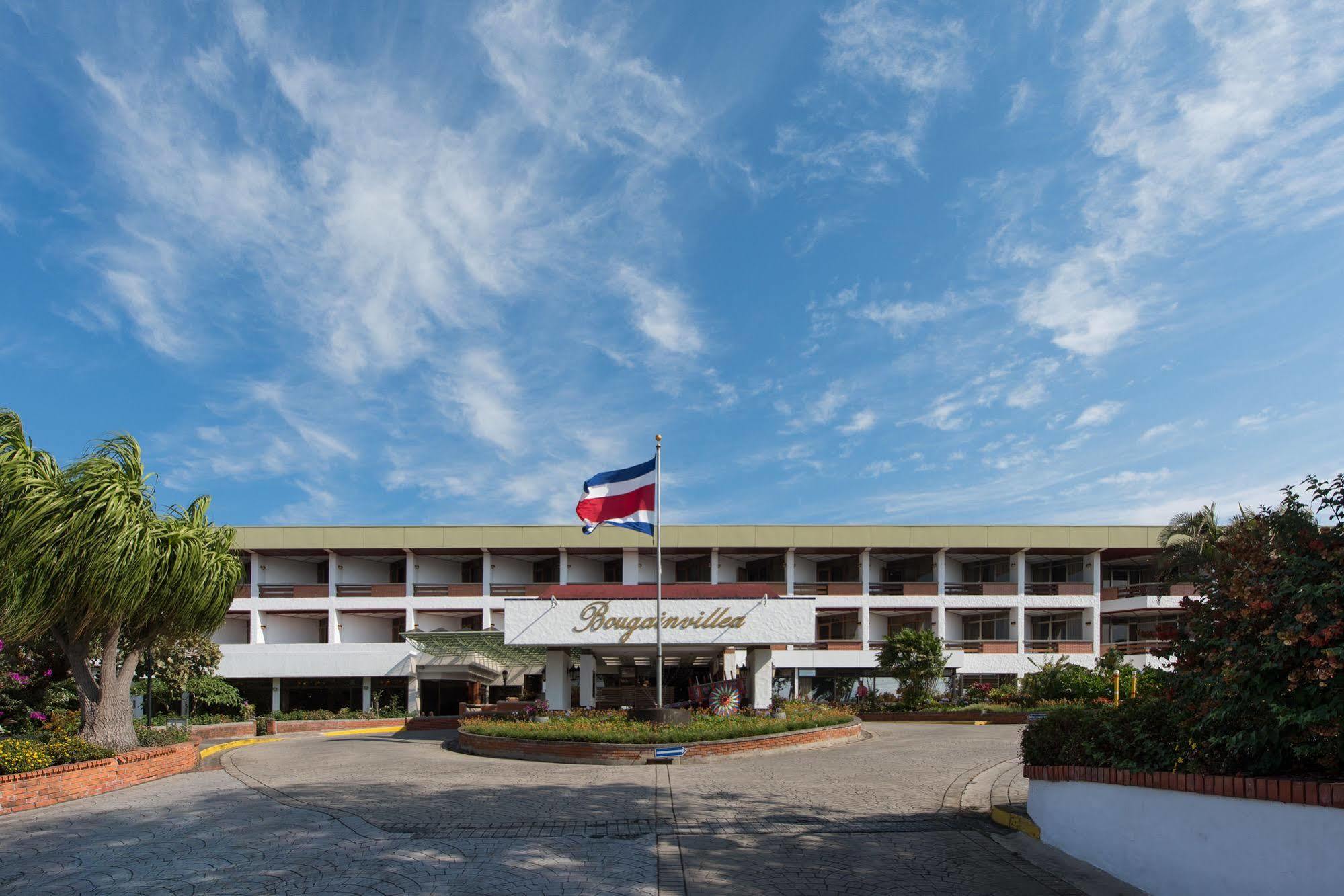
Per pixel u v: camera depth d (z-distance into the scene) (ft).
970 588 157.07
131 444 56.85
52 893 28.35
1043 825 34.40
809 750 69.36
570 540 152.66
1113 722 30.78
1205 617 27.35
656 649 85.35
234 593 64.08
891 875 29.25
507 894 27.20
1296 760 23.44
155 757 56.34
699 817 39.29
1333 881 19.56
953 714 105.09
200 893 27.89
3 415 52.90
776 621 87.04
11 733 62.75
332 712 126.00
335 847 33.71
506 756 67.00
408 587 151.43
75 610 52.26
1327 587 22.17
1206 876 24.09
